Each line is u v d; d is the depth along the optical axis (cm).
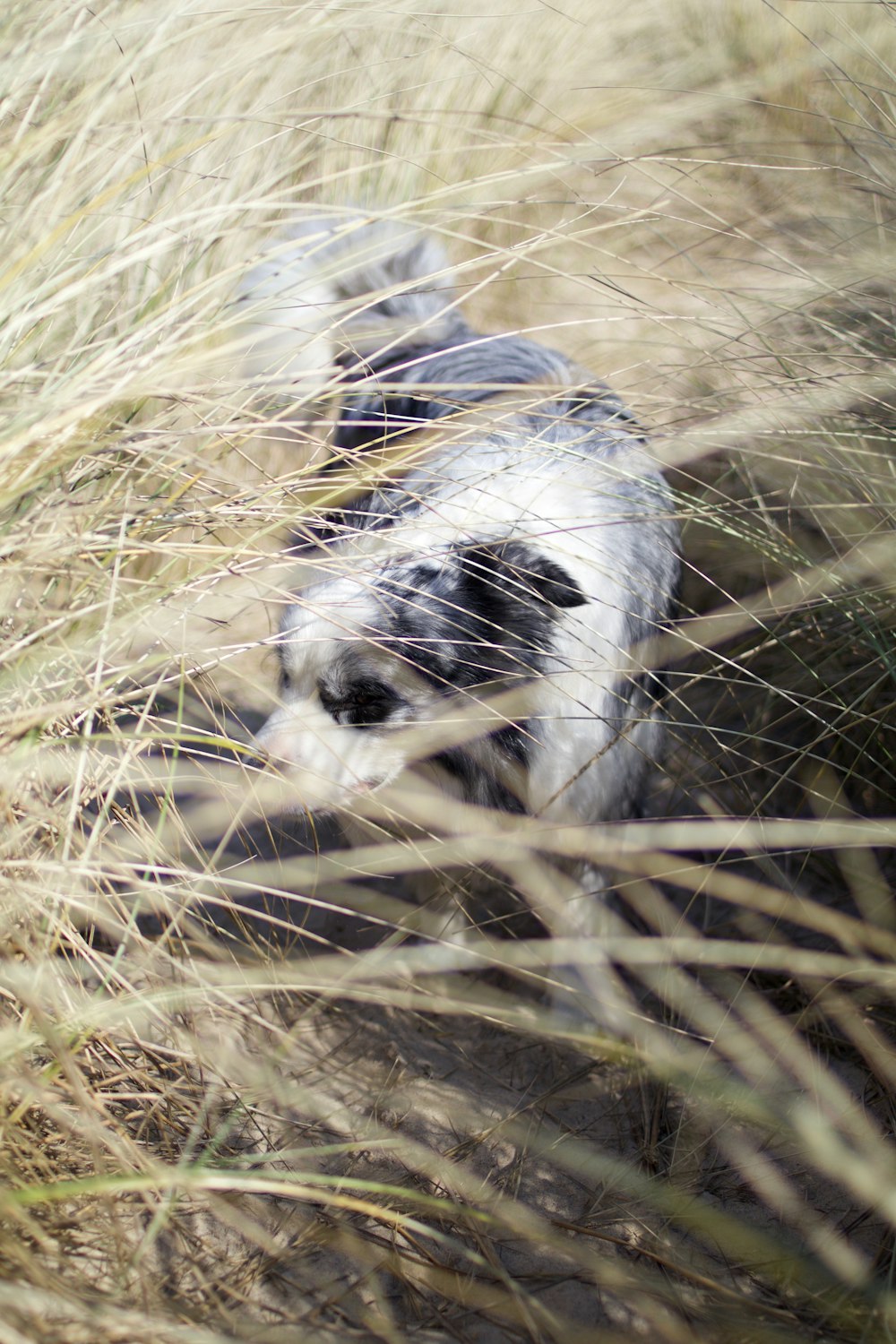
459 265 242
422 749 289
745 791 306
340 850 324
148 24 258
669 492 323
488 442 268
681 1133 241
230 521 241
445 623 278
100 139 267
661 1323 195
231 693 351
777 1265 207
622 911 317
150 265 284
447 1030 282
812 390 300
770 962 269
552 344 457
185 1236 203
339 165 420
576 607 289
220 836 312
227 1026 252
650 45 565
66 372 229
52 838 222
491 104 466
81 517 225
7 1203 161
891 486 289
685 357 367
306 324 290
